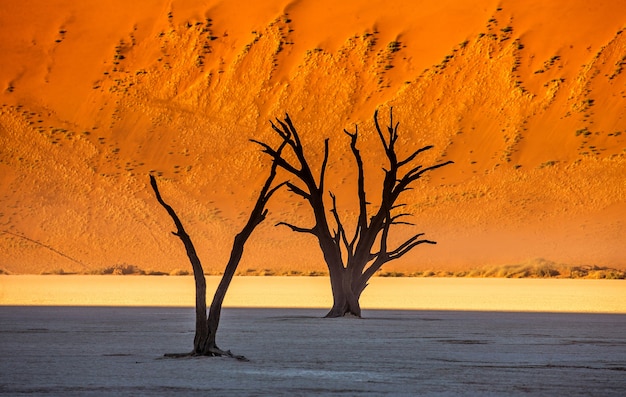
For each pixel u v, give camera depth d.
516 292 179.25
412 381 49.84
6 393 44.16
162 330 87.19
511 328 91.44
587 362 60.28
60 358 61.19
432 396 44.03
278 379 50.19
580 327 93.00
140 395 43.56
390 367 56.69
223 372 53.25
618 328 91.75
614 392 45.91
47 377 50.47
